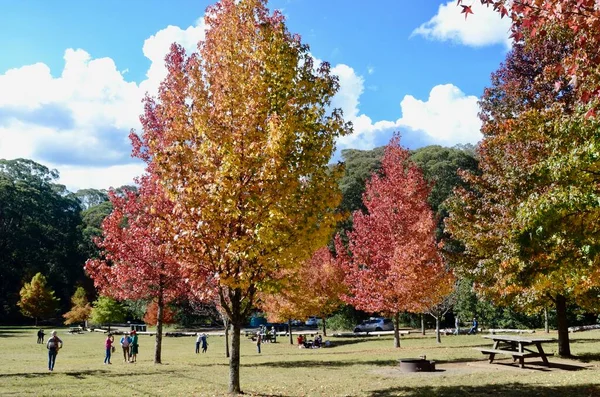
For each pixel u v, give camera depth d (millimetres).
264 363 18875
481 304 39812
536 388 10023
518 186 11414
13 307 71875
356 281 25438
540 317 37219
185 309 49812
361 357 20047
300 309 31469
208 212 9148
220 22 10953
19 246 81188
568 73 5824
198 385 12266
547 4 4840
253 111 9812
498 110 16844
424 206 24281
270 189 9391
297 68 11000
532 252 8250
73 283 83875
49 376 15195
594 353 16609
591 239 7273
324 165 10430
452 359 17328
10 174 109062
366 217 24891
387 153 25531
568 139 7574
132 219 19141
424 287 22047
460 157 61156
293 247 9578
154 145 10445
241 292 11023
